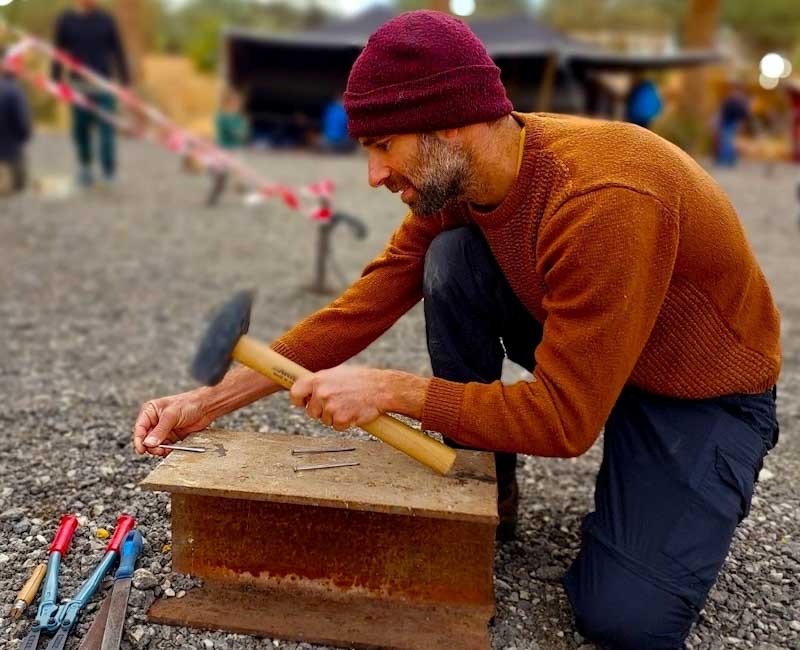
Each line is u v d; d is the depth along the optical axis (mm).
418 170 1580
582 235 1508
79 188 8883
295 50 15797
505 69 15047
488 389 1611
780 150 18406
